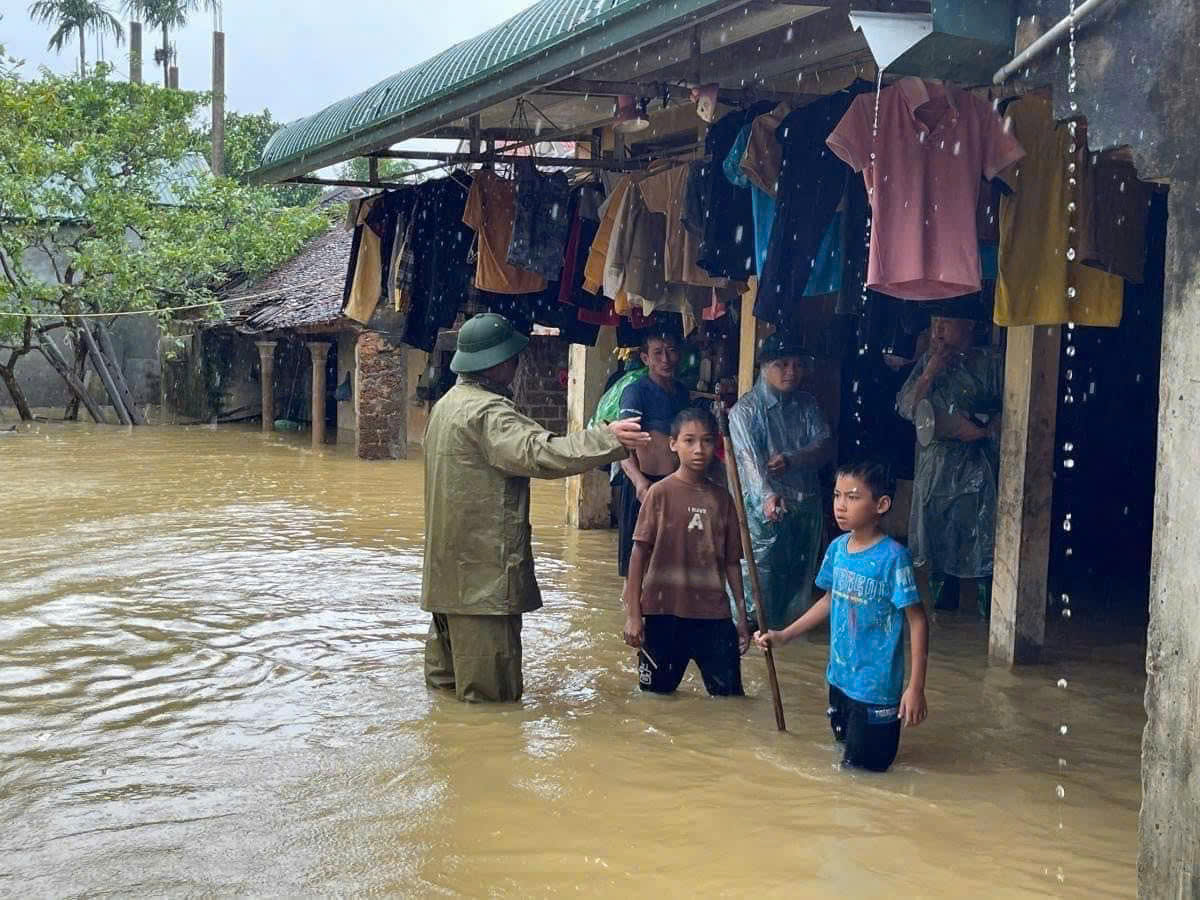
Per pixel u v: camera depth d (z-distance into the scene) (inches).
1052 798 187.5
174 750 209.5
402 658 275.3
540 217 336.2
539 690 247.6
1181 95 136.1
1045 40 155.9
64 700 240.7
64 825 175.5
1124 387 382.9
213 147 1455.5
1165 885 133.2
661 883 155.5
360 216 419.8
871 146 201.9
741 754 206.5
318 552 422.6
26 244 1021.2
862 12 174.4
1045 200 221.6
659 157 349.4
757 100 263.0
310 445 904.3
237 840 169.6
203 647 284.5
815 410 287.3
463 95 277.1
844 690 199.5
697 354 387.5
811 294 237.9
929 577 319.3
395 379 794.8
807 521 286.2
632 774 195.9
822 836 170.9
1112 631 309.4
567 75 241.3
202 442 920.9
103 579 367.6
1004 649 273.9
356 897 151.7
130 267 997.2
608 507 483.2
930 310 276.2
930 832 172.7
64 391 1186.0
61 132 1021.8
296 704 237.5
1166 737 133.0
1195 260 131.5
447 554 233.0
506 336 238.2
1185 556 130.6
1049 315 224.8
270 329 921.5
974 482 299.3
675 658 242.1
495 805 182.2
